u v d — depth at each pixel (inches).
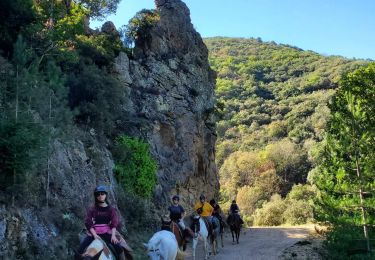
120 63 1197.7
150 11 1386.6
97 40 1186.6
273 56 6215.6
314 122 3516.2
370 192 705.6
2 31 796.6
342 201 717.3
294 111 3882.9
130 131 1095.0
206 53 1513.3
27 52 656.4
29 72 612.1
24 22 826.2
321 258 764.6
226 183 3152.1
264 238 1088.8
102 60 1147.3
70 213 626.2
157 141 1168.8
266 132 3806.6
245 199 2696.9
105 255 304.8
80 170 730.8
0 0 778.8
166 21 1371.8
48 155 570.9
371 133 724.0
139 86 1224.2
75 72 973.8
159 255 420.2
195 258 764.6
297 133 3503.9
